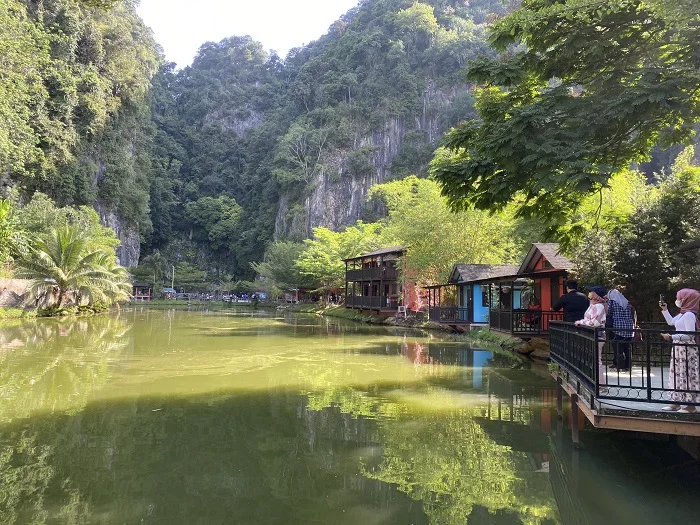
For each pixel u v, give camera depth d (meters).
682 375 5.30
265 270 62.56
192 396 9.57
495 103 8.71
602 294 6.79
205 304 67.44
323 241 55.25
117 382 10.77
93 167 58.84
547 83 8.78
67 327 23.27
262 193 100.62
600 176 6.67
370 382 11.28
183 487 5.32
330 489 5.36
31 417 7.88
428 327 27.22
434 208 29.17
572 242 11.88
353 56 101.88
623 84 7.71
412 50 98.25
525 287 21.83
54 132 47.59
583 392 6.25
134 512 4.71
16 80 30.81
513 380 11.64
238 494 5.18
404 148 87.88
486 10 104.56
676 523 4.62
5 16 27.17
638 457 6.45
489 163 8.20
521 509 4.95
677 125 7.59
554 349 8.33
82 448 6.49
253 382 11.08
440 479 5.70
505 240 28.33
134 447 6.59
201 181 108.81
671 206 10.57
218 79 126.56
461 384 11.14
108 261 36.16
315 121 97.69
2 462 5.95
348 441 7.00
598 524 4.61
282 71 131.88
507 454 6.54
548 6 8.25
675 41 7.23
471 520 4.67
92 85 55.62
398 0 104.12
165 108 116.69
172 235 100.44
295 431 7.41
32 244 28.25
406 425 7.82
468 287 24.92
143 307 55.19
